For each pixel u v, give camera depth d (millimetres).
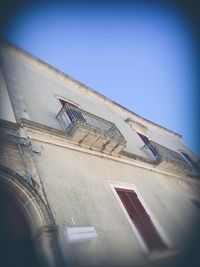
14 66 8359
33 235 4141
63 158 6066
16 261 3805
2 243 3877
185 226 7820
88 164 6738
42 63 10094
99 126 7820
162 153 10797
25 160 5031
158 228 6633
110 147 7895
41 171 5137
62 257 3971
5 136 5113
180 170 11656
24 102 6922
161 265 5578
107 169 7301
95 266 4312
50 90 8938
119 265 4707
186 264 6234
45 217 4281
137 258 5195
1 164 4516
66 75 10883
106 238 4988
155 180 9367
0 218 4117
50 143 6141
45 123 6836
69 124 6953
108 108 12398
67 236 4336
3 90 6699
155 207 7520
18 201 4402
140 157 9672
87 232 4730
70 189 5355
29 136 5723
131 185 7555
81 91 11281
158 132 16125
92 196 5723
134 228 5906
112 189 6633
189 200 10266
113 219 5617
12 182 4387
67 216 4707
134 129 12672
